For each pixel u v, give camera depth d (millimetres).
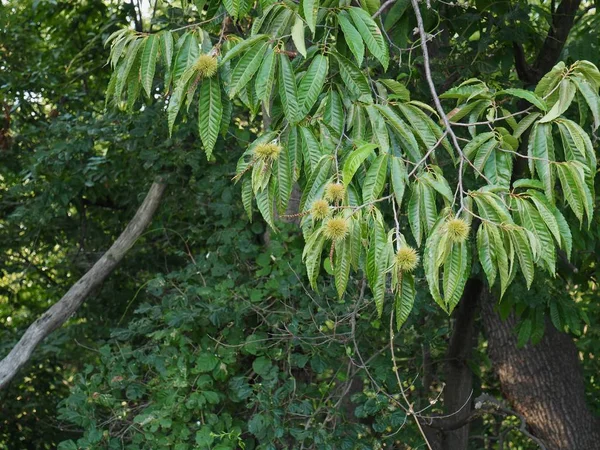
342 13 2590
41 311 8086
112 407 4777
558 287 5035
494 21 4711
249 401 4945
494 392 7844
